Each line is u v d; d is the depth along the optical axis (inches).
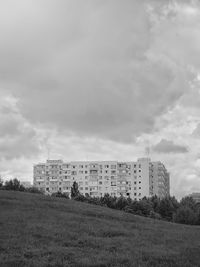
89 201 4613.7
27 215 1562.5
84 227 1417.3
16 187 4714.6
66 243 1135.6
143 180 7815.0
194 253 1093.8
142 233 1443.2
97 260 949.2
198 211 4328.3
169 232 1552.7
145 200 5246.1
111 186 7839.6
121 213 2044.8
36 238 1176.8
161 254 1056.8
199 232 1652.3
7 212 1609.3
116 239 1257.4
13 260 917.2
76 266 892.0
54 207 1892.2
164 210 5157.5
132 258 985.5
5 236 1174.3
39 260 933.8
